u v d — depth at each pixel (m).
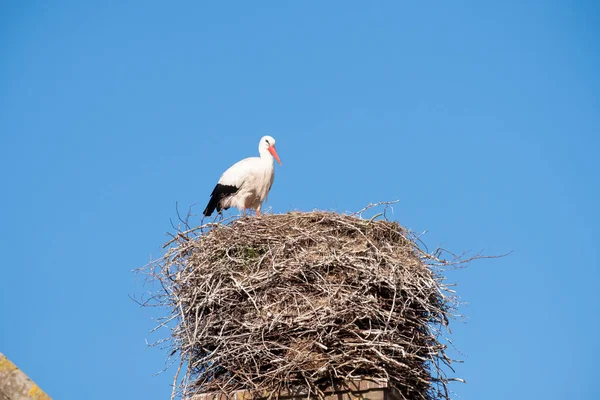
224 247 14.78
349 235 15.15
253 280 14.24
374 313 13.73
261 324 13.73
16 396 10.47
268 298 14.11
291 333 13.76
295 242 14.62
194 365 14.23
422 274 14.46
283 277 14.19
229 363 14.00
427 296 14.21
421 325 14.34
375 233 15.13
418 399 14.34
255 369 13.84
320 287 13.95
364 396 13.27
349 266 14.14
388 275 14.05
